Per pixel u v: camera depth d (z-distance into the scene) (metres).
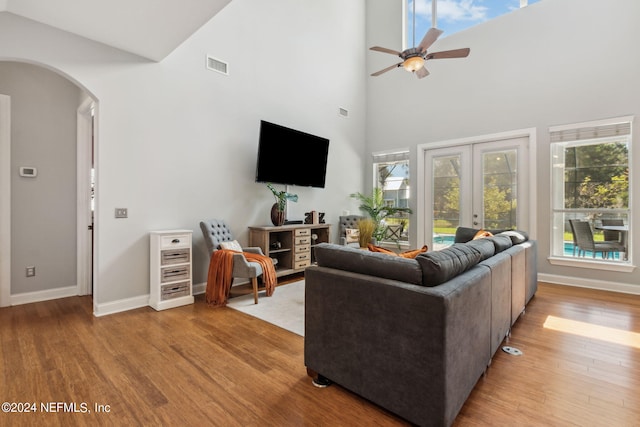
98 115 3.08
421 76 3.90
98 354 2.26
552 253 4.48
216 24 4.09
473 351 1.72
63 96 3.70
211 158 4.04
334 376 1.82
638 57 3.89
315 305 1.91
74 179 3.78
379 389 1.62
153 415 1.61
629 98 3.94
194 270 3.88
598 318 3.03
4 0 2.38
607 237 4.12
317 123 5.59
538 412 1.63
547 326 2.83
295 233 4.55
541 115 4.54
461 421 1.56
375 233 5.78
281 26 4.95
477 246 2.12
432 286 1.52
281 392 1.81
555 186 4.50
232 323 2.88
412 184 5.92
